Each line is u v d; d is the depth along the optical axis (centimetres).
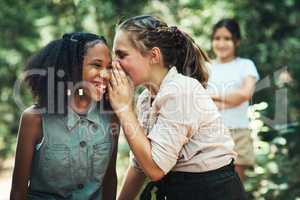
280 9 684
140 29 278
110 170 291
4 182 786
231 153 281
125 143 652
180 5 686
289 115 623
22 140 267
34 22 847
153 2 699
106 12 683
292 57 652
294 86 641
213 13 643
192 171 274
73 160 270
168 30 284
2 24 880
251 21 677
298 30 684
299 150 547
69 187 273
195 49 293
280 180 489
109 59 276
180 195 276
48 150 267
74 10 745
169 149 264
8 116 993
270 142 525
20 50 902
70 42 273
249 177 490
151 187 286
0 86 949
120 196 309
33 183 273
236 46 468
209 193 272
